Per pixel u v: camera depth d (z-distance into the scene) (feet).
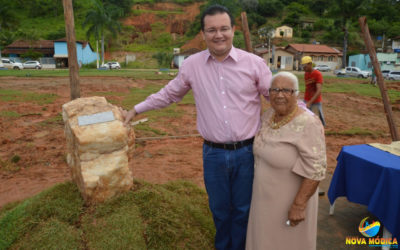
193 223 10.44
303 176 7.21
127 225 9.12
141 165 18.65
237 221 9.18
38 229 9.00
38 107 38.32
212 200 9.05
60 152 21.09
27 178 16.74
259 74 8.14
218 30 7.60
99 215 9.40
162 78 78.02
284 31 230.89
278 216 7.75
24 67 132.57
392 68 157.89
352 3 158.30
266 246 7.97
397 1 268.21
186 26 261.65
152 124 30.01
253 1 271.90
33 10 263.49
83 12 269.23
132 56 188.75
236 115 8.07
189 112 37.19
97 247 8.52
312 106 20.75
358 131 27.84
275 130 7.69
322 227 11.84
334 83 79.10
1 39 182.50
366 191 10.56
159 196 10.61
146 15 268.62
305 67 20.11
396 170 9.36
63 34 215.31
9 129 26.89
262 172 7.83
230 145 8.27
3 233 9.00
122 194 10.22
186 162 19.36
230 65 8.04
